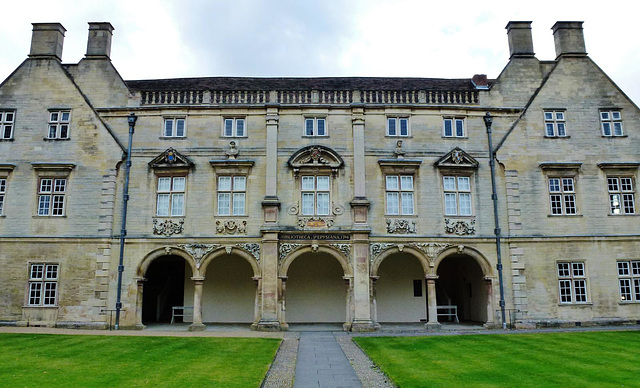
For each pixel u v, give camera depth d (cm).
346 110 2811
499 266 2670
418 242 2680
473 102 2872
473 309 3114
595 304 2666
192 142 2767
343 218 2686
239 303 2955
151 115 2797
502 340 2095
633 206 2781
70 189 2694
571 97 2888
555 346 1931
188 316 2941
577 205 2762
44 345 1917
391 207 2727
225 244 2652
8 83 2809
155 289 3288
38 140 2747
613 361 1639
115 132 2781
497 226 2714
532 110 2858
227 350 1855
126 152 2744
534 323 2625
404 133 2816
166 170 2725
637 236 2733
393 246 2666
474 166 2767
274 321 2547
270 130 2767
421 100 2856
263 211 2678
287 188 2714
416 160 2744
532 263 2691
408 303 3003
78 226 2655
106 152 2731
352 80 3166
